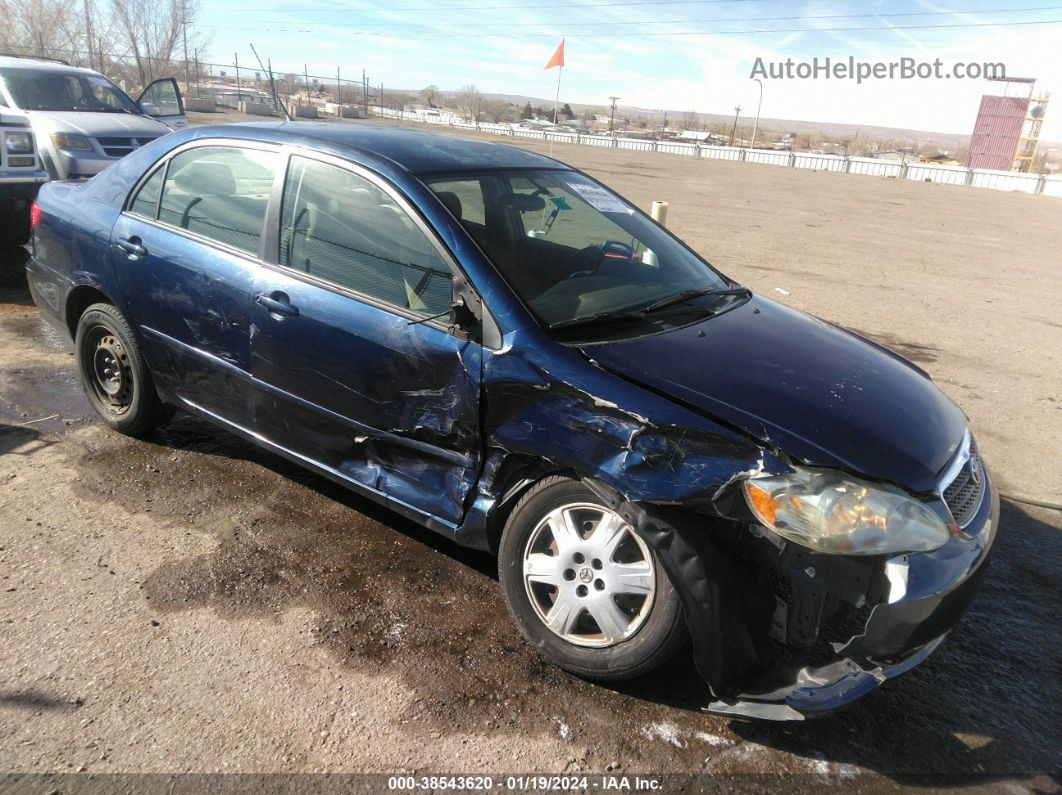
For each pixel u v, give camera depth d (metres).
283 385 3.28
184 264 3.56
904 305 9.12
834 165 43.69
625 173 26.91
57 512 3.46
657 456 2.38
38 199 4.46
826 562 2.26
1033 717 2.67
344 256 3.12
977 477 2.78
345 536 3.45
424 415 2.88
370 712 2.48
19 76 9.51
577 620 2.66
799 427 2.40
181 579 3.06
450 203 3.04
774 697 2.31
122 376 4.09
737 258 11.57
